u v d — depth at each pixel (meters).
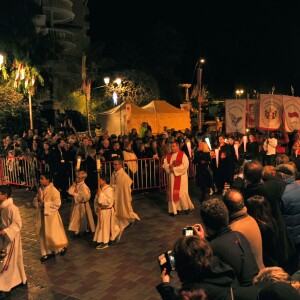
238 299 2.40
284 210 4.76
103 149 11.62
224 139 11.22
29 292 5.55
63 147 11.15
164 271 2.82
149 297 5.27
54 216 6.70
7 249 5.54
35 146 12.66
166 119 21.86
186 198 9.15
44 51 23.45
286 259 4.32
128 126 16.84
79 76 33.94
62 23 37.56
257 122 13.46
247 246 3.08
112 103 32.59
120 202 8.09
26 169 12.22
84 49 35.34
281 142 15.64
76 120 27.05
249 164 4.59
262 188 4.42
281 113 12.89
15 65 20.34
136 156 12.02
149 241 7.47
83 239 7.75
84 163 10.73
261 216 3.96
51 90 31.59
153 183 11.83
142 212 9.55
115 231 7.29
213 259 2.68
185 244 2.49
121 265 6.38
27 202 10.72
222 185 11.01
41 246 6.69
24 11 23.17
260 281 2.36
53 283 5.82
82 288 5.62
